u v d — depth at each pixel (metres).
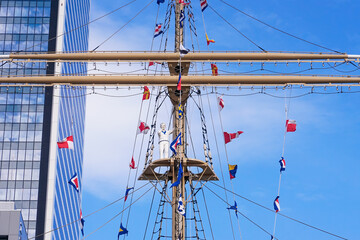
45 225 153.25
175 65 45.62
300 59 46.28
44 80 44.72
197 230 41.31
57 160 160.88
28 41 171.12
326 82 45.12
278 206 43.19
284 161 44.66
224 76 44.22
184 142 43.19
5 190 156.75
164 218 41.94
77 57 45.56
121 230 43.16
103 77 44.69
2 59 45.84
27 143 161.38
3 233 74.56
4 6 174.25
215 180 42.72
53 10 174.00
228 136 44.00
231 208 42.66
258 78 44.62
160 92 44.53
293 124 45.19
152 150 42.84
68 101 175.62
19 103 164.88
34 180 157.62
